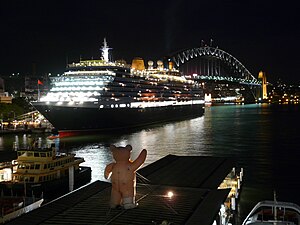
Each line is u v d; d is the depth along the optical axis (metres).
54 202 26.70
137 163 25.53
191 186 35.97
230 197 41.22
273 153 80.88
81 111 112.88
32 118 159.00
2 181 48.12
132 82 138.00
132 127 139.12
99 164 68.12
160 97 162.38
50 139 109.62
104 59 135.12
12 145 99.81
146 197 27.77
